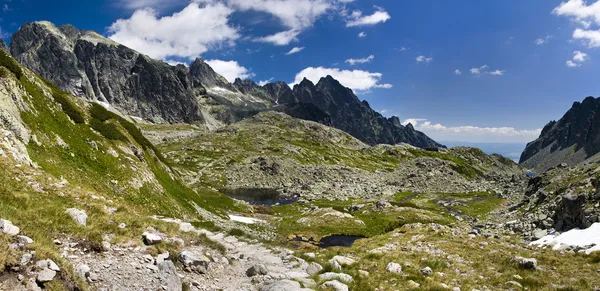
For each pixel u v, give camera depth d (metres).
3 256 9.76
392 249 29.12
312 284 16.27
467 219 92.94
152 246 15.95
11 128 32.22
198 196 66.81
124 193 40.59
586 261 23.11
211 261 17.69
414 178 182.50
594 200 42.25
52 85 54.53
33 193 19.38
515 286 18.31
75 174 35.41
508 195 145.38
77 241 13.83
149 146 65.50
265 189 145.12
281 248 26.53
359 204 101.88
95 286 11.30
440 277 19.86
